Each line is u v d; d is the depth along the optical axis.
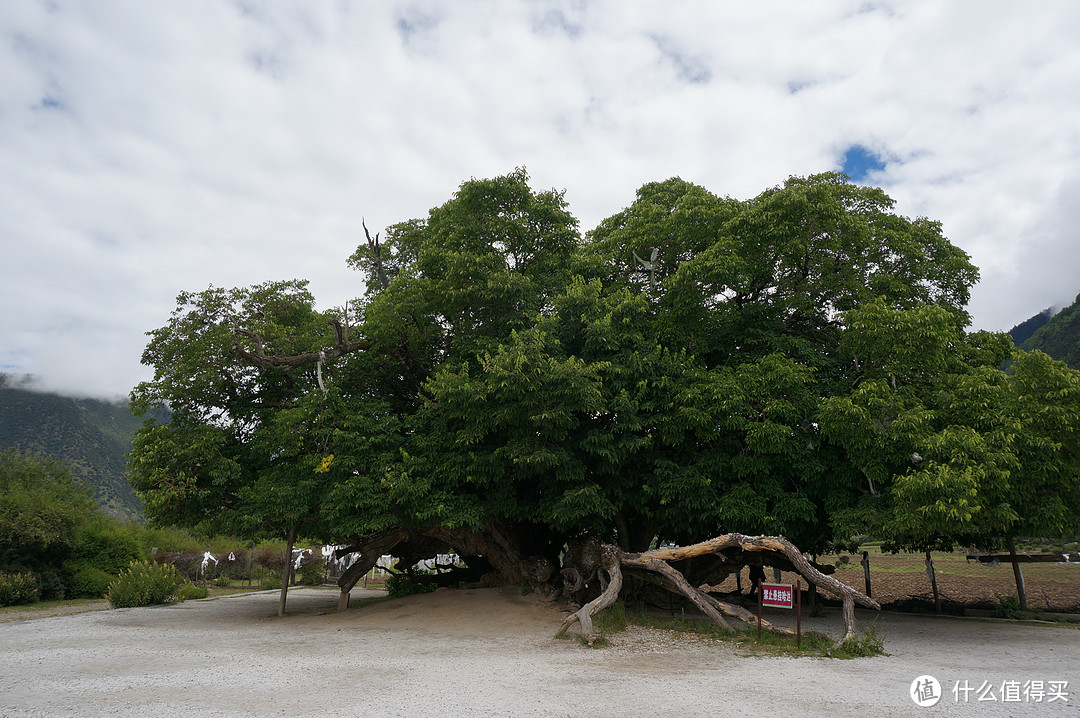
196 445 15.55
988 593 21.58
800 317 17.70
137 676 9.26
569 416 13.30
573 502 13.83
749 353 16.84
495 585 18.92
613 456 13.96
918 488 11.43
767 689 8.23
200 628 15.21
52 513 26.47
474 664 10.19
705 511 14.86
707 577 17.73
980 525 12.03
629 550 17.14
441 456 15.48
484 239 16.66
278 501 15.16
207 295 17.73
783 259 16.62
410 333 17.08
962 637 13.66
